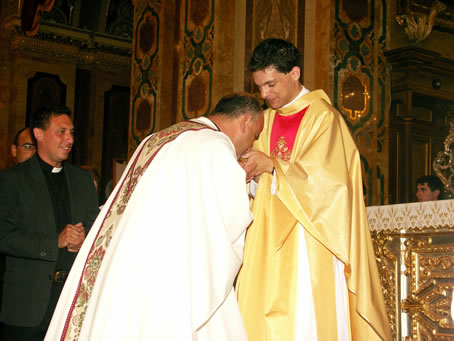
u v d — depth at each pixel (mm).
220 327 2084
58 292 2760
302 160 2625
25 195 2744
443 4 8250
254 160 2613
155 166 2176
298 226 2691
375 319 2582
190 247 2031
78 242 2656
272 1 6008
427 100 9219
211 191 2082
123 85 12023
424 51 8438
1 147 10586
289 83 2781
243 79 6012
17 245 2609
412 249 3469
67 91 11297
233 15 6176
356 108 5840
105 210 2299
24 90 10750
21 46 10734
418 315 3434
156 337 1953
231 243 2104
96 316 1973
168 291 2000
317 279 2605
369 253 2684
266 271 2699
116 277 2008
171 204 2094
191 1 6559
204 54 6277
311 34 5789
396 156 9039
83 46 11562
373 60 6004
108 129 11805
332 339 2572
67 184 2955
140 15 7188
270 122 2955
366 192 5848
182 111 6535
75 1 11375
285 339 2590
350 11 5883
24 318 2617
